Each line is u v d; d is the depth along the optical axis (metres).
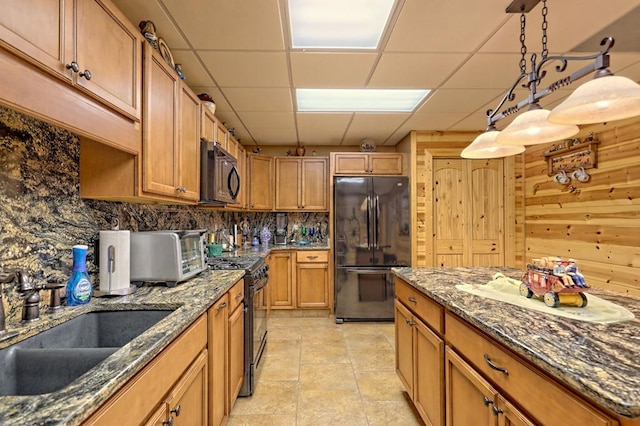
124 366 0.80
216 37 1.85
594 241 2.85
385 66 2.21
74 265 1.35
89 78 1.07
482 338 1.19
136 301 1.41
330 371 2.57
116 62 1.26
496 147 1.93
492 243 3.92
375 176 3.87
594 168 2.85
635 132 2.48
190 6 1.57
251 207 3.99
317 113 3.20
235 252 3.55
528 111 1.51
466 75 2.36
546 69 2.29
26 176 1.21
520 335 0.99
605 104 1.25
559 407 0.83
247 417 1.98
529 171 3.78
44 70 0.91
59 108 0.97
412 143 3.85
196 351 1.35
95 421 0.68
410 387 1.97
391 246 3.82
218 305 1.63
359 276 3.79
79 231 1.49
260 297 2.70
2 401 0.64
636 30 1.79
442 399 1.52
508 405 1.03
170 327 1.09
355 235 3.81
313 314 4.06
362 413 2.01
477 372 1.23
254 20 1.69
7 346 0.97
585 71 1.24
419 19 1.69
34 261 1.25
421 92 2.71
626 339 0.96
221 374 1.70
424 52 2.03
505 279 1.70
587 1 1.54
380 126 3.67
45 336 1.11
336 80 2.43
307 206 4.33
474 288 1.64
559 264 1.33
